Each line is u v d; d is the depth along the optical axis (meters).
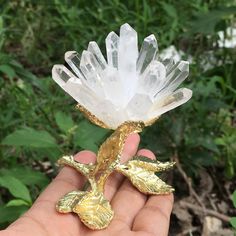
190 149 0.31
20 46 0.42
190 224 0.29
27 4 0.43
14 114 0.31
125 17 0.38
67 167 0.23
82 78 0.20
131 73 0.20
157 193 0.22
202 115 0.32
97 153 0.22
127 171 0.22
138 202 0.22
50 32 0.42
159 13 0.42
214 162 0.31
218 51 0.39
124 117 0.20
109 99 0.20
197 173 0.32
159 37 0.38
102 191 0.21
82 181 0.23
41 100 0.33
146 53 0.21
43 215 0.21
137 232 0.20
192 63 0.36
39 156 0.30
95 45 0.20
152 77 0.20
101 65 0.20
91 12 0.40
